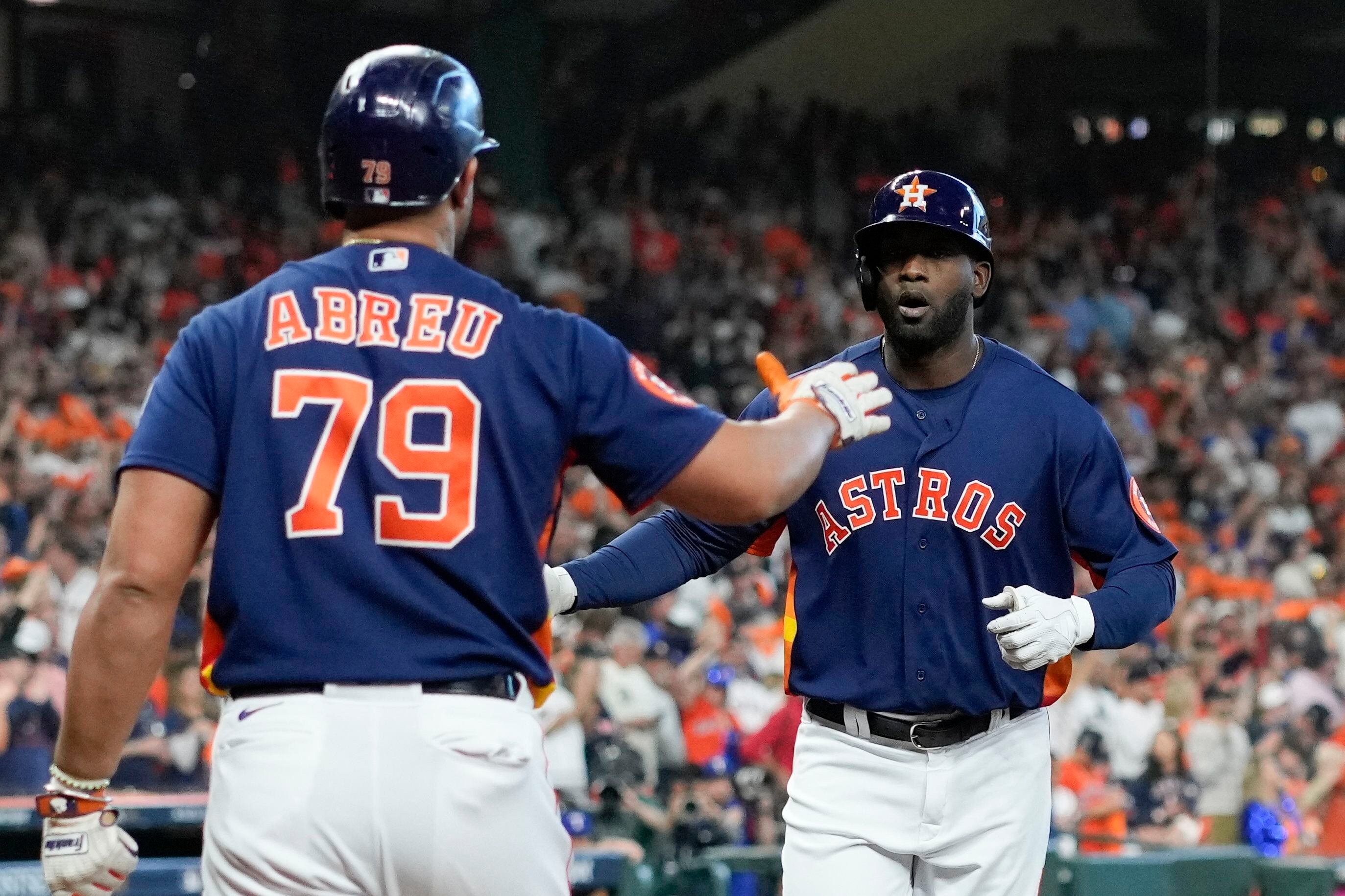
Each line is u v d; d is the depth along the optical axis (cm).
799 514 1266
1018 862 1240
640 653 2961
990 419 1241
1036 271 6894
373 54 873
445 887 786
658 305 6300
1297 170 7694
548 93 6612
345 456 796
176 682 2966
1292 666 3838
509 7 6556
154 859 2072
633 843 2445
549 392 817
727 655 3438
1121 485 1248
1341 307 7100
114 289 5431
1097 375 6219
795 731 2938
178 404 806
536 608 823
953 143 7581
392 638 785
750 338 6184
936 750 1231
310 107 6344
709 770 3012
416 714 779
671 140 6894
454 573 792
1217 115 7719
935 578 1224
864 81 7500
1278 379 6419
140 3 6131
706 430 830
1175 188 7575
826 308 6444
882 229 1226
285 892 778
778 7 7169
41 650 2812
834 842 1245
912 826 1230
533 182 6538
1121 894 2095
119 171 6019
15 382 4422
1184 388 6059
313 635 784
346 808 770
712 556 1277
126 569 784
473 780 781
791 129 7300
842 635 1248
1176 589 1233
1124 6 7812
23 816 1988
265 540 796
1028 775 1252
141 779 2855
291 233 6116
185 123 6181
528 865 800
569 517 4297
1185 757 3409
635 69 6788
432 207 855
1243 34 7738
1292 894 2138
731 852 2398
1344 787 3341
